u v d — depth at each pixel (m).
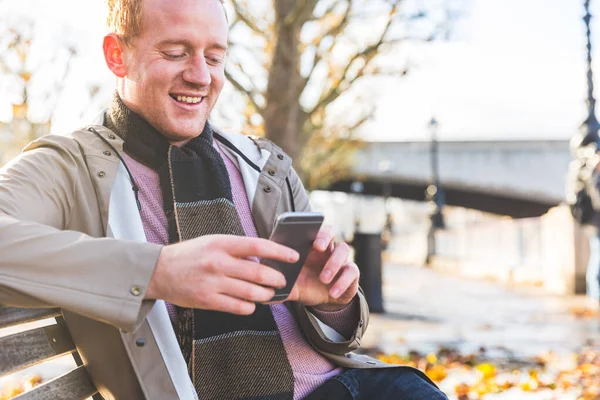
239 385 1.95
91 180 1.89
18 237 1.59
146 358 1.79
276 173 2.23
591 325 11.16
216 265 1.53
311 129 15.12
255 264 1.56
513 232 23.36
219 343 1.95
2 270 1.57
